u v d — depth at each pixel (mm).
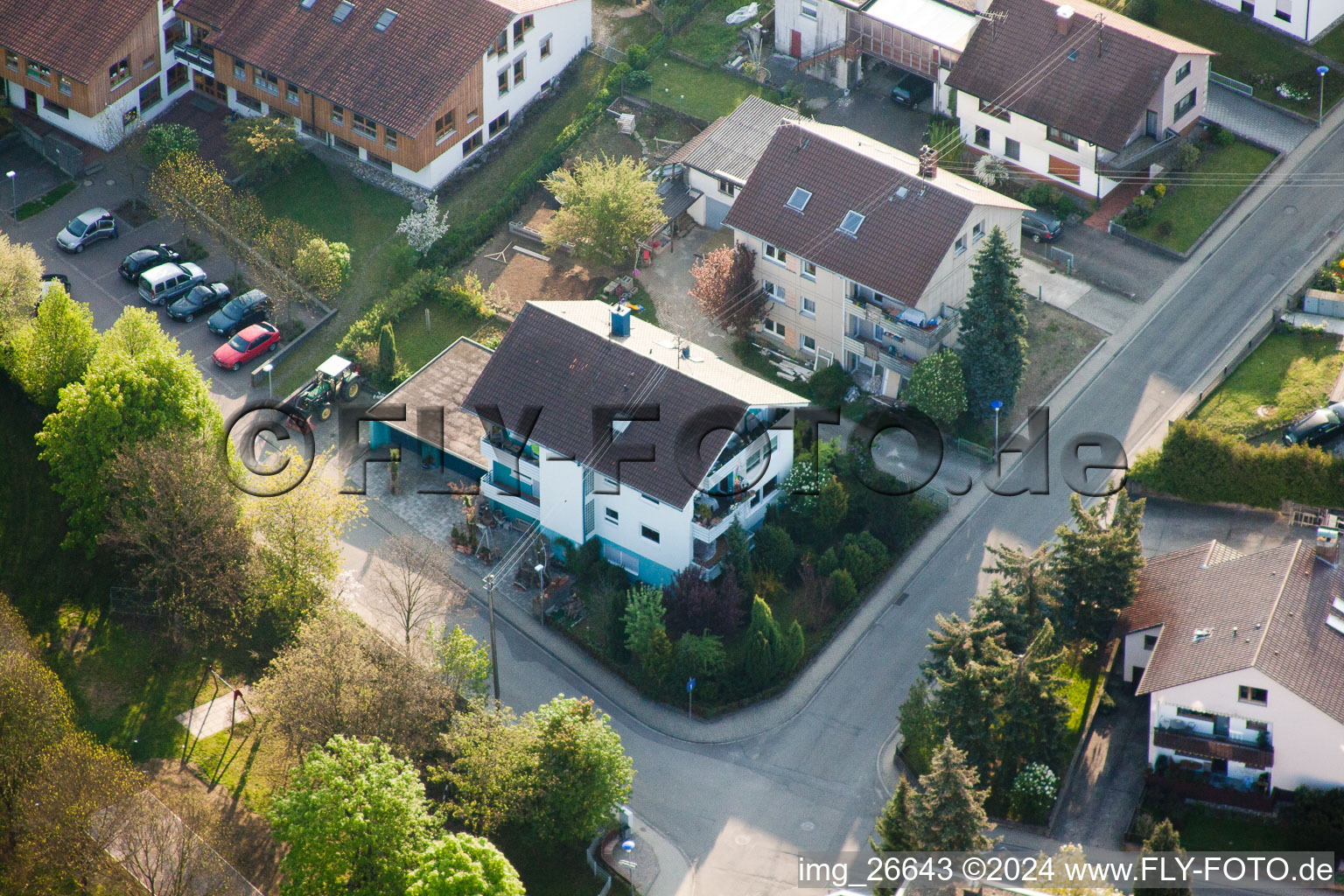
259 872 76750
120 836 74688
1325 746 76562
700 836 79188
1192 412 95812
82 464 88938
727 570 87938
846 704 84562
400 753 78000
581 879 77312
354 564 91188
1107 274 104375
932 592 89500
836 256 96875
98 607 88875
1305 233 104625
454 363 99000
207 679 85688
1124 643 84062
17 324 99000
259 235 107000
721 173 107062
